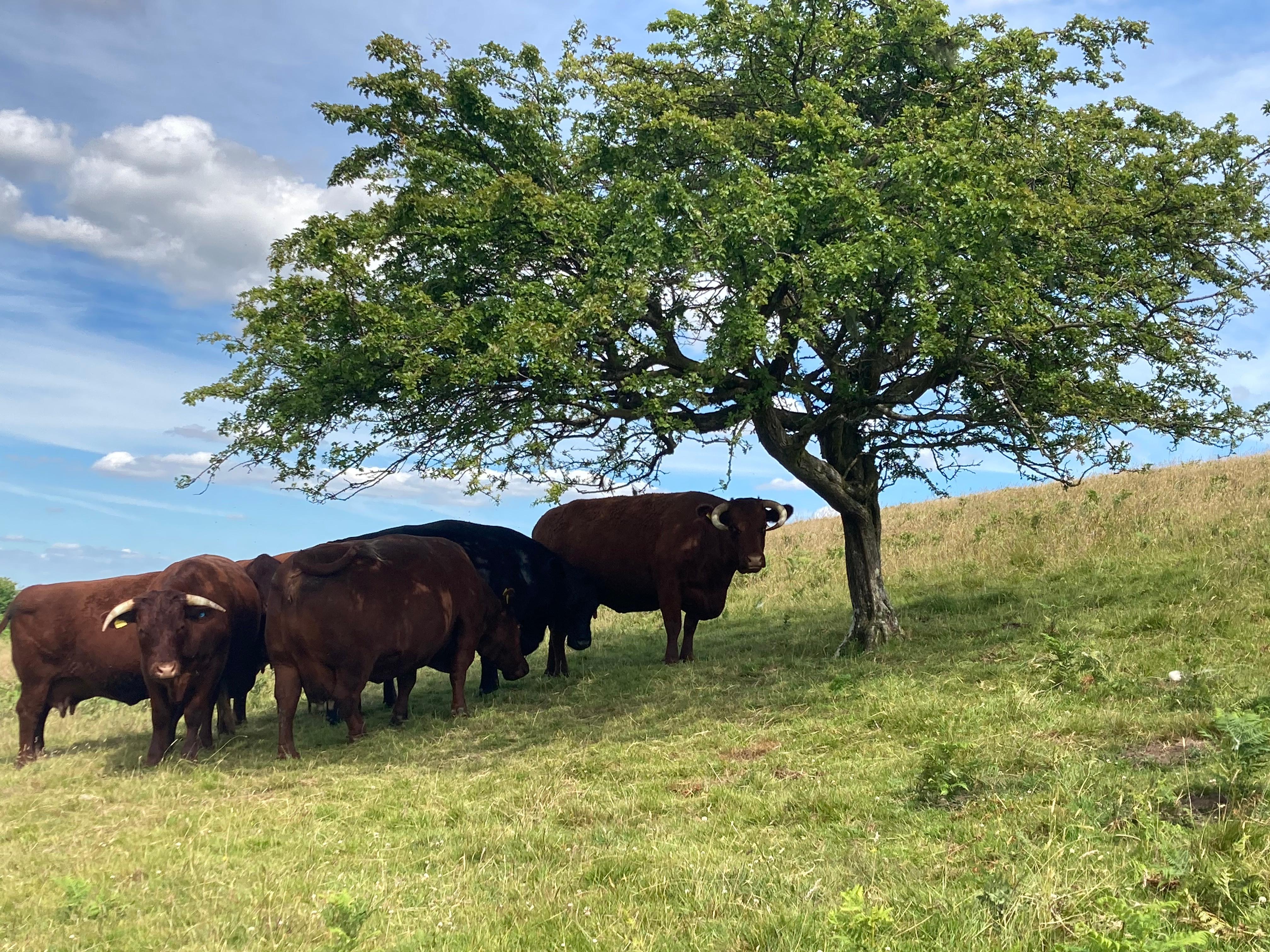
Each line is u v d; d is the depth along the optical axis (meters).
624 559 14.86
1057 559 17.08
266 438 11.13
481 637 13.26
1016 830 5.14
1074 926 3.75
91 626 11.63
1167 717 7.41
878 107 12.81
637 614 21.08
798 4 11.77
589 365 10.25
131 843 7.48
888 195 10.69
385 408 11.47
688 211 10.02
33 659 11.62
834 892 4.75
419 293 10.30
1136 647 10.43
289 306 10.51
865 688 10.38
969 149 10.34
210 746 11.49
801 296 10.64
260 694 16.36
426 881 5.89
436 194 11.26
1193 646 10.11
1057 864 4.52
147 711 15.21
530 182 10.54
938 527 23.02
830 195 9.84
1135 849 4.62
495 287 11.30
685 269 10.80
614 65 12.46
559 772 8.68
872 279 10.51
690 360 12.00
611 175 11.94
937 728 8.34
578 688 13.13
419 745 10.69
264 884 6.02
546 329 9.41
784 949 3.98
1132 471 24.41
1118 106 12.82
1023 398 11.22
